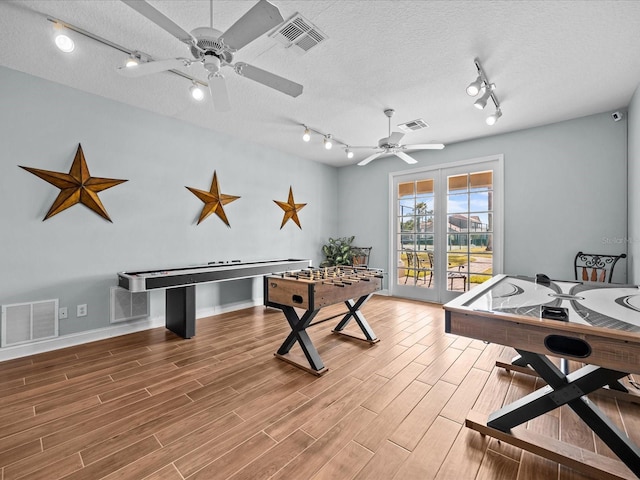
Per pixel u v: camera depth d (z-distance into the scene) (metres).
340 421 1.75
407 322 3.71
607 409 1.85
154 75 2.67
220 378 2.27
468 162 4.41
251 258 4.54
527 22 1.97
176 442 1.57
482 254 4.36
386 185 5.42
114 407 1.88
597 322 1.28
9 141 2.57
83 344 2.94
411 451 1.51
